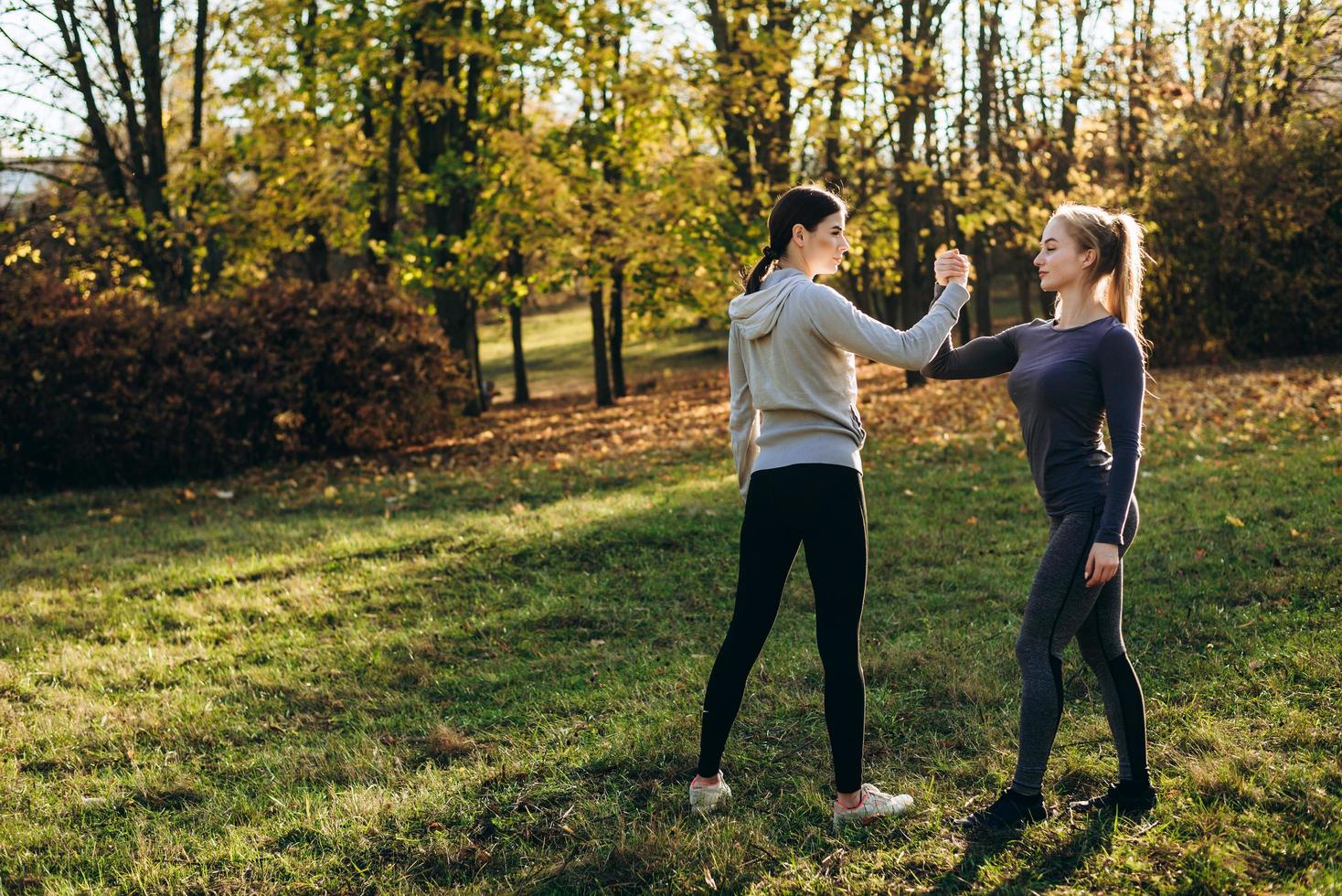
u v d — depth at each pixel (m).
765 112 14.18
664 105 14.80
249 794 3.39
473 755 3.56
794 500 2.75
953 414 12.56
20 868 2.90
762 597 2.86
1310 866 2.42
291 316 12.02
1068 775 3.06
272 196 14.98
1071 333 2.79
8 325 10.55
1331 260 16.12
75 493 10.53
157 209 14.50
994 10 16.25
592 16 13.49
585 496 8.66
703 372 30.53
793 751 3.40
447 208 15.11
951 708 3.70
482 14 14.45
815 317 2.70
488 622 5.14
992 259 28.02
